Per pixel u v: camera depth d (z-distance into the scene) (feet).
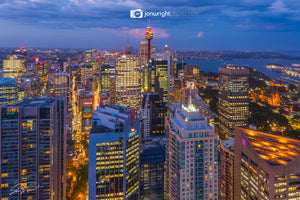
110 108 646.74
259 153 534.37
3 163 612.70
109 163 572.10
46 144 634.84
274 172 465.06
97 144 562.25
